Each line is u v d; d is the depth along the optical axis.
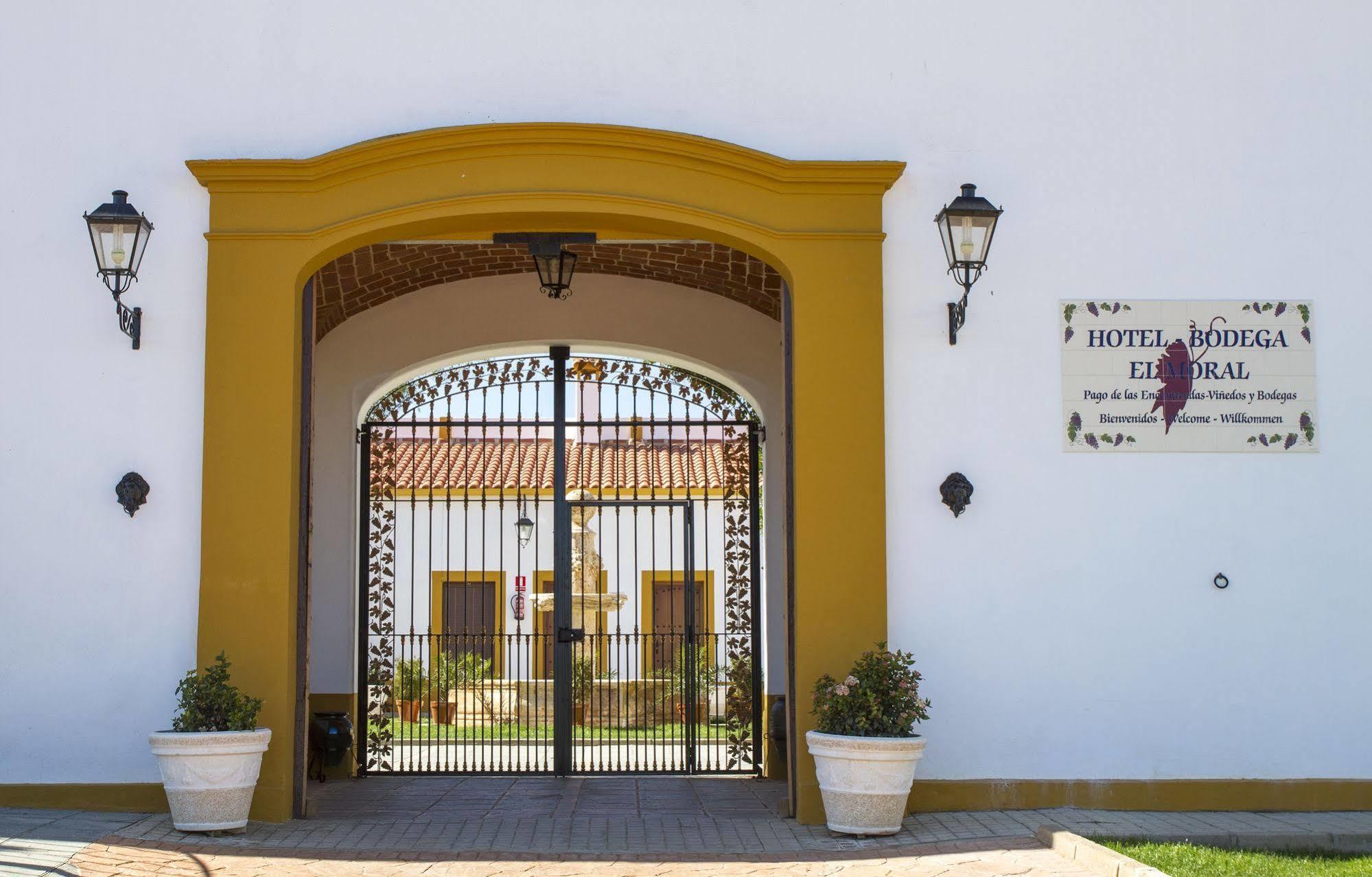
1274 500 8.27
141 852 6.79
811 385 8.14
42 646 7.90
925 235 8.32
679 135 8.11
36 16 8.34
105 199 8.20
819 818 7.86
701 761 11.84
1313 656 8.16
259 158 8.30
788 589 8.30
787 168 8.17
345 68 8.41
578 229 8.59
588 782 10.12
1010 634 8.09
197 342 8.09
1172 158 8.48
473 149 8.19
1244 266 8.42
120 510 7.98
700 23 8.49
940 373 8.22
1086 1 8.56
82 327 8.10
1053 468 8.20
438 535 16.70
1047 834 7.11
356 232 8.17
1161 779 8.03
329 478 10.93
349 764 10.41
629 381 11.38
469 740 13.48
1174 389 8.30
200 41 8.38
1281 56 8.59
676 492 16.75
